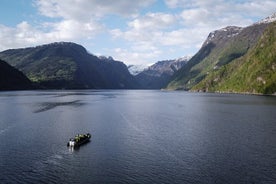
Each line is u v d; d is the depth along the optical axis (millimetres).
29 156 82562
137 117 156875
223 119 148000
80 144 94625
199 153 85688
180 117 157000
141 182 65875
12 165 75500
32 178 67812
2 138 102875
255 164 76125
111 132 114750
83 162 78062
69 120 143625
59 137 105000
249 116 158250
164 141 99812
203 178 67812
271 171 71500
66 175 69500
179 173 70688
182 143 96938
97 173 70812
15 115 158875
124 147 92375
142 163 77438
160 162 78125
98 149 90062
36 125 128375
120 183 65375
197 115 164875
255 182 65625
